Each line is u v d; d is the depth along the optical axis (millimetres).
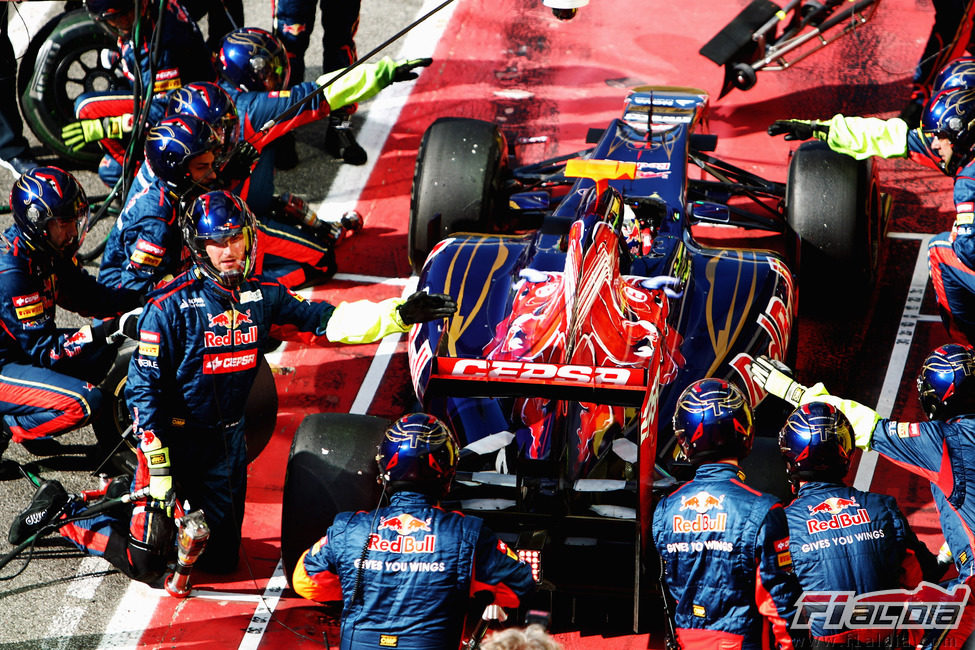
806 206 24219
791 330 21391
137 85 22844
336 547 14812
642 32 37781
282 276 25625
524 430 16891
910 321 25953
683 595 15461
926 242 28484
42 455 22938
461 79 35750
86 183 31719
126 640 18609
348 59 31156
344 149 32312
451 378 15711
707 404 15531
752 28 31594
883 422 16828
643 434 15414
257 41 23250
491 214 25625
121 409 21359
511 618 18172
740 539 14867
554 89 35000
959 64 23031
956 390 16703
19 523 18781
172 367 17891
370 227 29922
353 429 18109
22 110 31047
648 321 18688
